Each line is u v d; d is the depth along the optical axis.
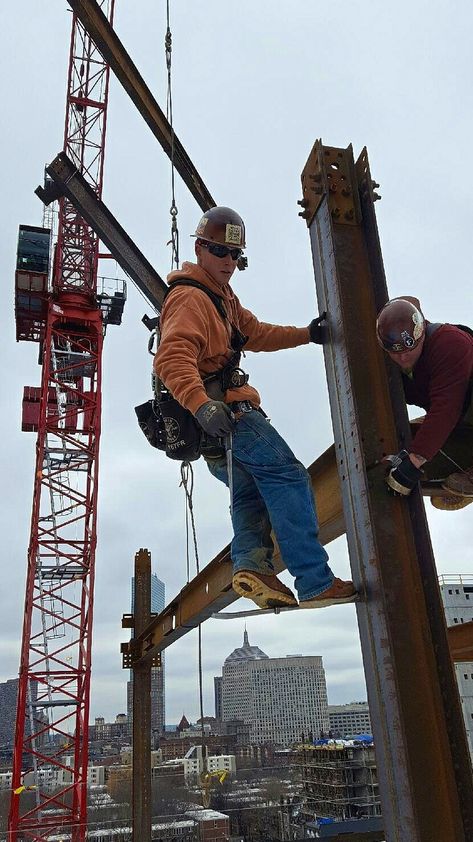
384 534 2.47
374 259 2.88
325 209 2.98
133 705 12.49
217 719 153.75
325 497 4.13
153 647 10.93
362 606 2.54
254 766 79.12
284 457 2.89
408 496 2.55
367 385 2.74
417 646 2.31
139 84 6.02
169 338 2.82
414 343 2.63
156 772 59.62
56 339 28.84
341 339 2.80
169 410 3.02
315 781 46.28
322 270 3.04
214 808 32.09
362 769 44.00
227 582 5.85
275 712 153.38
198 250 3.16
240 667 161.75
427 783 2.11
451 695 2.22
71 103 31.42
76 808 22.02
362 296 2.88
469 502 3.63
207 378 3.04
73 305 28.22
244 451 2.92
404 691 2.22
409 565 2.45
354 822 11.95
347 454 2.72
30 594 24.09
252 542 3.05
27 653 23.41
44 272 27.53
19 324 29.45
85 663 23.70
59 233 29.00
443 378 2.61
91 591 24.69
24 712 22.67
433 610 2.34
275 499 2.82
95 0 5.70
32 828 20.69
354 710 156.00
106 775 65.81
